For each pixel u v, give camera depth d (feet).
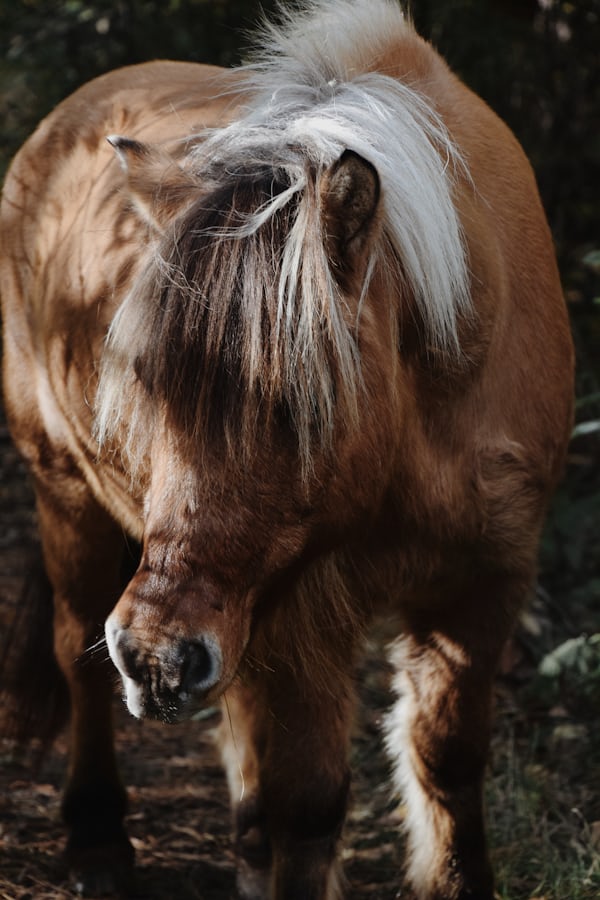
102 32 25.85
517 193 11.35
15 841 13.97
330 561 10.29
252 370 8.30
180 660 8.25
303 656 10.37
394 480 10.07
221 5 23.75
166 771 15.97
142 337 8.54
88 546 13.30
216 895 13.10
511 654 16.52
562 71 22.25
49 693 14.39
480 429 10.55
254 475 8.45
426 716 11.39
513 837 13.33
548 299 11.39
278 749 10.57
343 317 8.70
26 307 13.71
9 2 26.63
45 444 13.37
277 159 9.08
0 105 28.71
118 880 13.12
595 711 15.48
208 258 8.50
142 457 9.02
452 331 9.82
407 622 11.48
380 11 11.23
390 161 9.48
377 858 13.44
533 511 11.12
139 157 9.63
